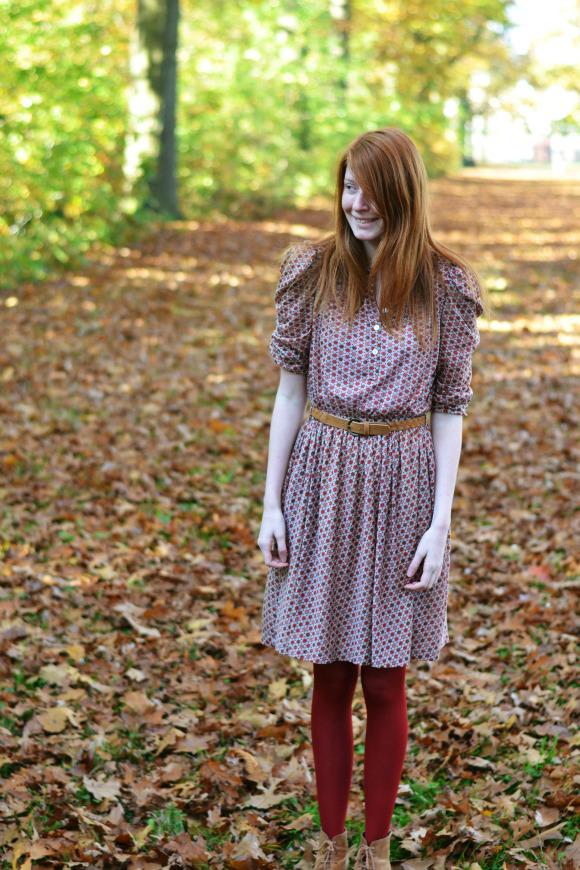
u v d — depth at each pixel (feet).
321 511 8.29
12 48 34.17
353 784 10.14
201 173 58.13
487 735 10.64
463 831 9.02
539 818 9.14
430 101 100.17
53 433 20.89
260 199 60.85
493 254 50.06
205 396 23.97
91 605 13.87
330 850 8.63
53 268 37.91
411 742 10.71
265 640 8.75
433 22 88.94
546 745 10.47
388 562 8.29
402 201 7.95
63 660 12.39
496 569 15.08
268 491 8.57
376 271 8.09
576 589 14.21
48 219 37.93
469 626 13.38
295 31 66.54
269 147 61.77
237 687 11.86
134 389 24.20
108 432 20.99
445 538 8.34
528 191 99.14
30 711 11.18
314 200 72.33
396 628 8.31
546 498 17.97
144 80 51.24
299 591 8.37
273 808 9.75
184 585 14.58
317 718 8.78
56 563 14.98
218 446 20.47
